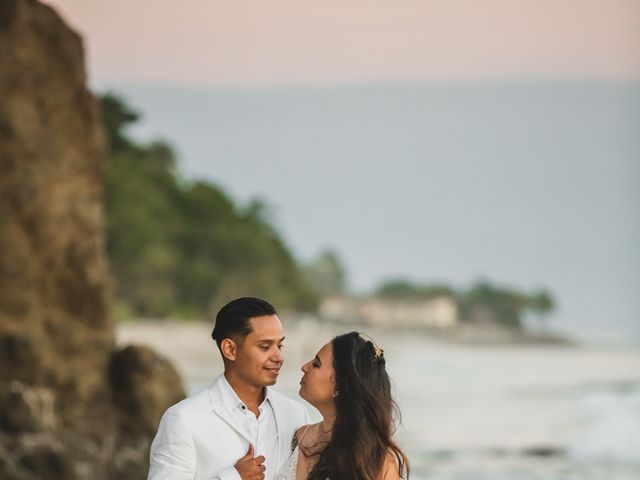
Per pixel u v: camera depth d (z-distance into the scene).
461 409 46.50
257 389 5.68
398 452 5.55
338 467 5.41
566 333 168.00
